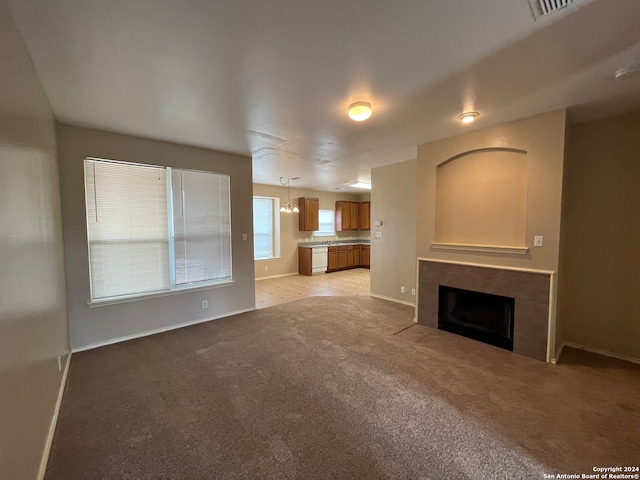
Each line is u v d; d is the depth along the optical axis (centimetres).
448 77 209
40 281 182
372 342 329
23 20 145
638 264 280
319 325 388
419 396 223
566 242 314
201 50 174
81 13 141
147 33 158
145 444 175
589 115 286
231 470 156
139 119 284
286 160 472
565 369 265
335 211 926
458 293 355
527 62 190
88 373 260
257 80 211
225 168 419
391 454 167
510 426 190
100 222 321
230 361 283
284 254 801
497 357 291
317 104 252
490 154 323
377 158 462
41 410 167
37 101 198
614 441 176
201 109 261
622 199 286
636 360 281
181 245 383
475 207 337
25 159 163
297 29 156
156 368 269
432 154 367
